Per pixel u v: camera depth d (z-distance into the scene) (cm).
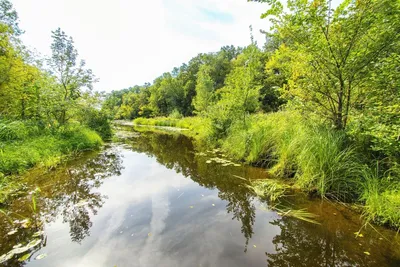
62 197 316
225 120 751
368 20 293
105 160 572
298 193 317
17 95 670
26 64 795
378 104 293
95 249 192
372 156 301
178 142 959
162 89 3612
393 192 234
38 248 192
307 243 199
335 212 256
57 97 788
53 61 868
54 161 496
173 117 2622
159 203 297
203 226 233
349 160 300
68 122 845
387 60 270
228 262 174
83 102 959
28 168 439
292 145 384
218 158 571
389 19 279
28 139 554
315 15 316
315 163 321
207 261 175
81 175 427
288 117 524
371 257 176
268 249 192
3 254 183
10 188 334
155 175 440
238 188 350
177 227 231
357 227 222
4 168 388
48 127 693
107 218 252
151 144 897
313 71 376
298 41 373
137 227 231
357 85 336
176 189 355
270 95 1767
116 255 183
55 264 171
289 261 175
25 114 741
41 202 296
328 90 366
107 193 335
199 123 1338
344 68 328
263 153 482
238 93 730
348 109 353
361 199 268
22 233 218
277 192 317
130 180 405
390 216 217
